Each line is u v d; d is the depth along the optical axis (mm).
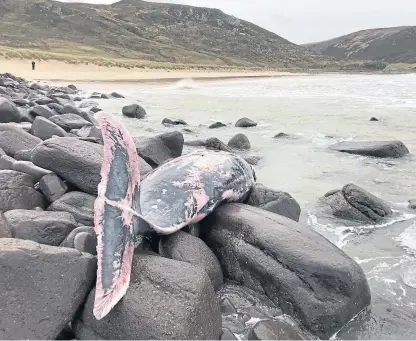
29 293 4266
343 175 10477
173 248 5711
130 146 5156
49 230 5566
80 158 7000
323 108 22516
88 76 44281
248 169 7754
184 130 15820
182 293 4469
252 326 4883
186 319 4266
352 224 7723
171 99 26734
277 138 14656
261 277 5625
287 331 4738
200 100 26391
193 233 6406
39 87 25172
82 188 6980
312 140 14383
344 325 5168
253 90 34969
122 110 19188
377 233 7387
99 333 4391
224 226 6301
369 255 6648
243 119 17078
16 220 5543
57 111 14695
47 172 6945
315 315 5121
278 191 7801
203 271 4832
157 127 16531
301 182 9906
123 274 4441
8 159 7367
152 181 6535
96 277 4578
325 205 8508
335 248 5680
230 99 27125
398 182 9984
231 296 5586
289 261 5473
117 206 4797
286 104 24406
